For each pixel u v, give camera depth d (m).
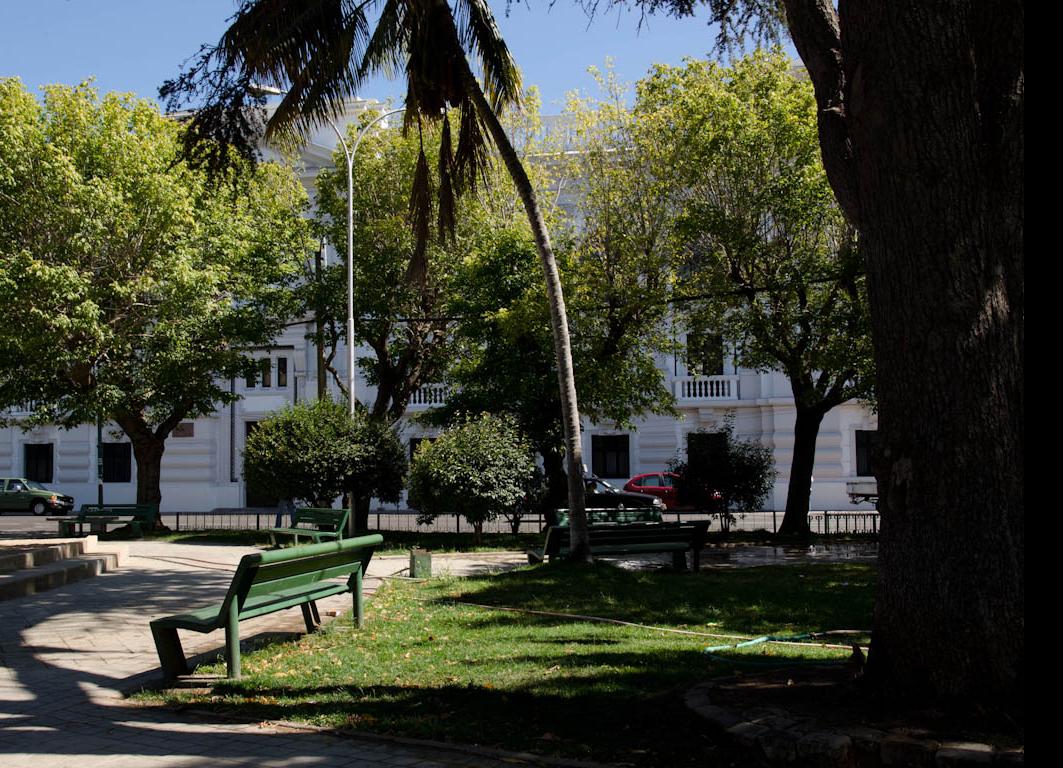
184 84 10.60
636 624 8.56
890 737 4.13
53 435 37.34
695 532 13.10
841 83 5.79
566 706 5.42
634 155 20.55
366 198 22.47
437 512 18.84
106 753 4.87
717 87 19.62
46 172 19.28
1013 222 4.74
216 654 7.37
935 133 4.69
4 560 11.83
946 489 4.68
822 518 27.23
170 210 20.23
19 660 7.37
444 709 5.46
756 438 32.22
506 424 19.20
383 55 12.02
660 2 9.97
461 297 20.83
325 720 5.36
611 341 20.11
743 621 8.77
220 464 36.00
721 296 19.34
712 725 4.71
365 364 24.31
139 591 11.43
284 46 10.77
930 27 4.68
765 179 19.11
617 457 33.78
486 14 11.82
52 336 19.45
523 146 22.30
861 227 5.20
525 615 8.98
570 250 19.89
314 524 17.81
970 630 4.57
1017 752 3.85
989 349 4.64
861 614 9.11
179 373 22.03
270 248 23.19
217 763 4.64
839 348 18.38
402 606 9.67
